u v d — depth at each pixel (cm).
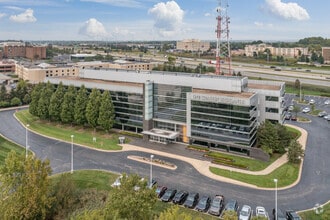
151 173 6500
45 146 8150
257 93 8156
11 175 4344
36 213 4388
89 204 4725
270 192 5728
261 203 5328
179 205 5247
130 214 3706
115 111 9494
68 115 9600
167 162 7119
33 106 10394
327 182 6109
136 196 3803
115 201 3781
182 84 8606
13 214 4178
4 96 13625
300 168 6794
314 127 10150
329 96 15788
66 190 4862
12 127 9969
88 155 7544
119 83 9775
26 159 4475
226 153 7650
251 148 7350
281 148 7469
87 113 9050
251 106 7419
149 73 9350
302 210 5072
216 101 7662
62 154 7594
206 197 5347
